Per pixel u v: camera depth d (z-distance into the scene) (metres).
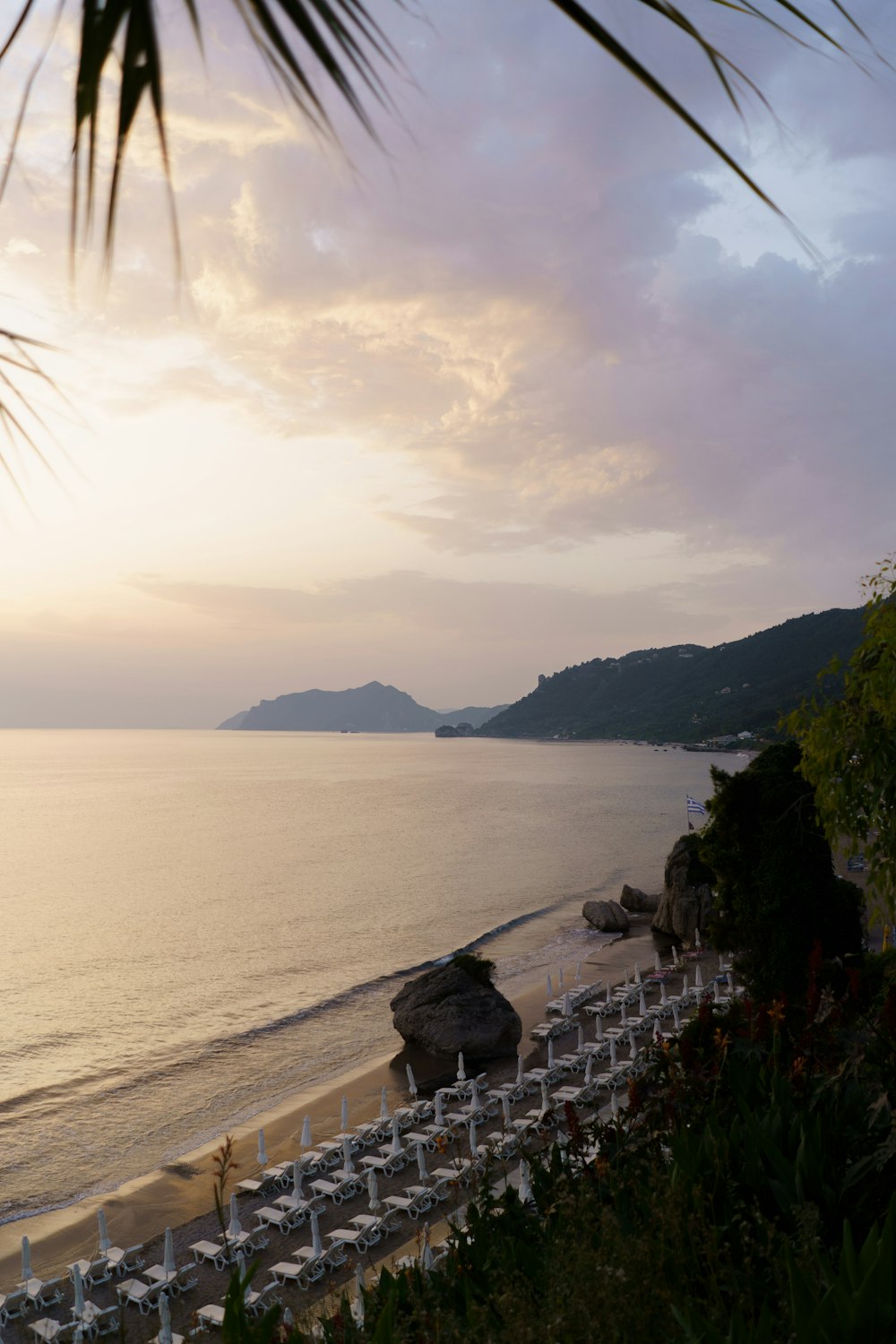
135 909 81.50
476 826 142.25
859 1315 3.38
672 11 1.42
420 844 122.25
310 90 1.32
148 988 56.22
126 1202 28.33
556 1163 6.38
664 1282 4.07
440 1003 41.59
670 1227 4.46
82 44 1.38
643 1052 8.02
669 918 65.88
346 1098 29.30
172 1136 34.31
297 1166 24.98
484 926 73.06
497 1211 6.22
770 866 27.75
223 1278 22.17
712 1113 5.88
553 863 105.62
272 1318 3.96
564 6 1.38
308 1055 43.25
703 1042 7.31
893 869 10.78
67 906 83.38
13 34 1.50
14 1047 45.22
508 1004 41.62
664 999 42.78
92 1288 22.56
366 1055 42.47
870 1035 7.02
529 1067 38.12
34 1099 38.28
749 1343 3.50
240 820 152.88
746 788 28.77
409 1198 23.56
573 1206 5.07
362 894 87.81
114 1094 38.84
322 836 131.50
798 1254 4.50
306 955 64.31
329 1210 25.09
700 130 1.44
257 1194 26.97
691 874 65.44
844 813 11.19
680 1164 5.20
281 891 90.06
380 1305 5.01
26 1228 27.27
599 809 167.25
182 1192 28.80
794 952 27.06
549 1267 4.32
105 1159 32.38
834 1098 6.10
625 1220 4.95
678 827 139.50
